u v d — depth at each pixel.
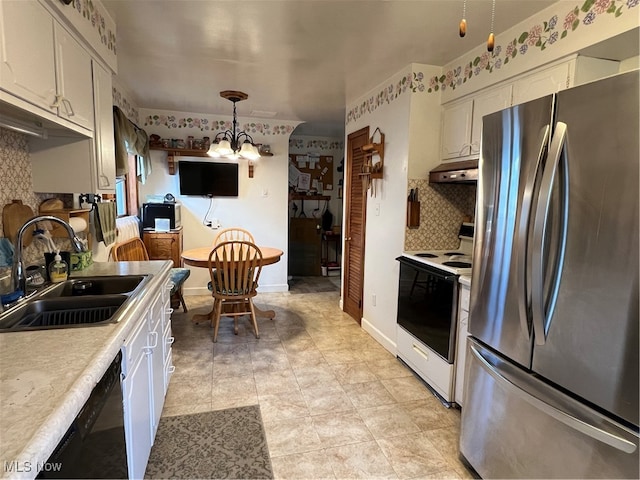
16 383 0.87
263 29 2.16
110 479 1.09
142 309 1.48
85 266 2.13
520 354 1.40
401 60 2.63
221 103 3.93
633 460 1.03
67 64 1.56
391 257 3.04
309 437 1.93
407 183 2.78
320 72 2.89
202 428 1.99
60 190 1.91
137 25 2.13
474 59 2.41
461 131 2.55
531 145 1.34
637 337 1.01
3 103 1.16
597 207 1.10
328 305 4.37
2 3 1.08
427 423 2.08
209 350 3.00
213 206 4.63
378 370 2.71
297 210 6.14
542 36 1.92
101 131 2.00
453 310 2.18
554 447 1.25
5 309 1.39
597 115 1.10
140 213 4.21
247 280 3.20
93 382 0.92
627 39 1.61
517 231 1.40
